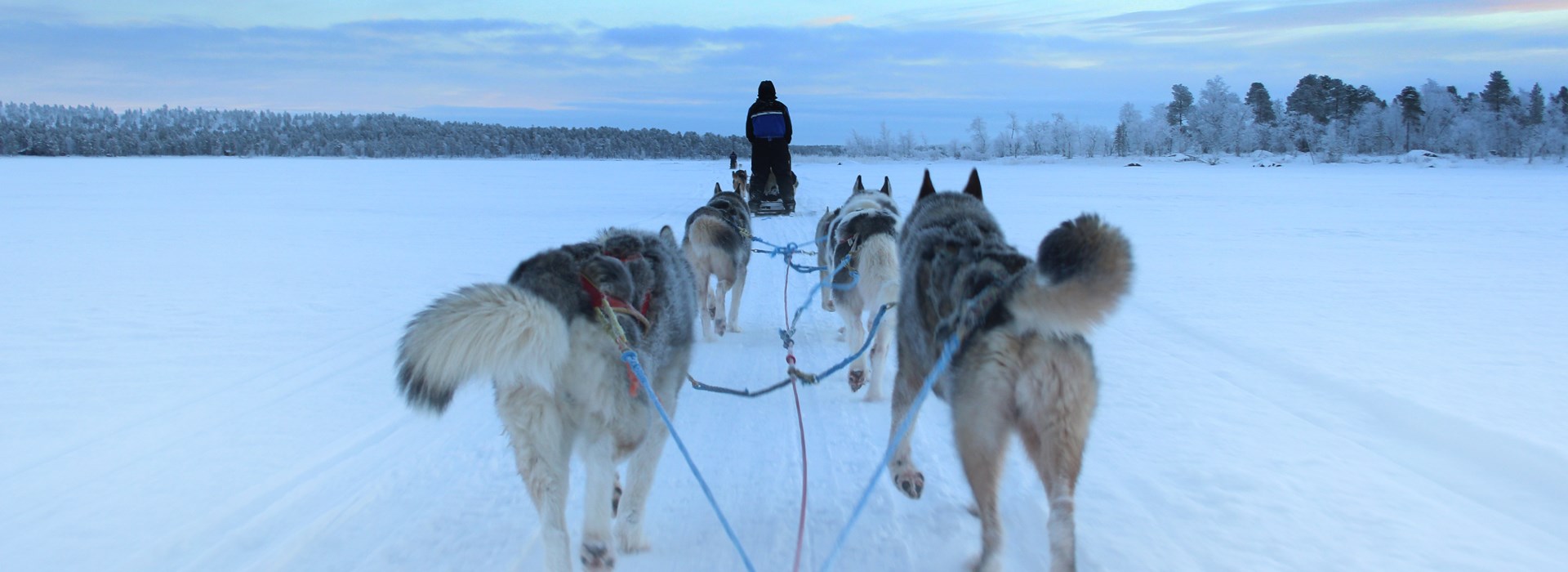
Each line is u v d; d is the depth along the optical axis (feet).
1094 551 12.09
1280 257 41.37
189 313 27.63
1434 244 46.96
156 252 42.47
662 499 14.05
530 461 10.07
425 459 15.47
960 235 13.03
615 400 10.52
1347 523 12.68
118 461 15.05
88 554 11.76
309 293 31.40
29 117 423.23
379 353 22.57
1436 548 11.86
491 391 19.74
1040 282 10.21
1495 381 19.25
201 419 17.26
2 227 54.03
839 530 12.94
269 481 14.34
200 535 12.39
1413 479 14.28
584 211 69.51
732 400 19.62
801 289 35.01
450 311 9.75
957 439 10.85
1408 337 23.94
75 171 150.92
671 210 69.77
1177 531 12.59
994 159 311.06
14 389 19.02
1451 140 274.98
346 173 153.07
